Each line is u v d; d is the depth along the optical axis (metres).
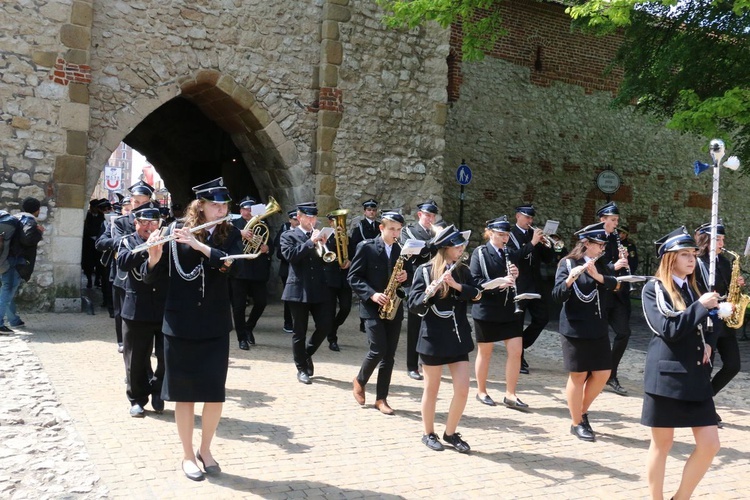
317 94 12.19
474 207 17.00
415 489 4.13
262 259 8.38
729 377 5.97
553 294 5.40
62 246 10.02
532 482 4.33
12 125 9.66
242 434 5.02
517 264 7.57
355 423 5.45
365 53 12.45
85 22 10.05
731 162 3.89
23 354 7.13
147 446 4.65
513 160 17.48
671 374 3.74
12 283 8.39
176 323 4.11
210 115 12.34
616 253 7.12
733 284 5.13
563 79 18.14
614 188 17.86
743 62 10.42
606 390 7.11
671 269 3.90
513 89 17.42
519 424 5.66
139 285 5.17
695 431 3.77
